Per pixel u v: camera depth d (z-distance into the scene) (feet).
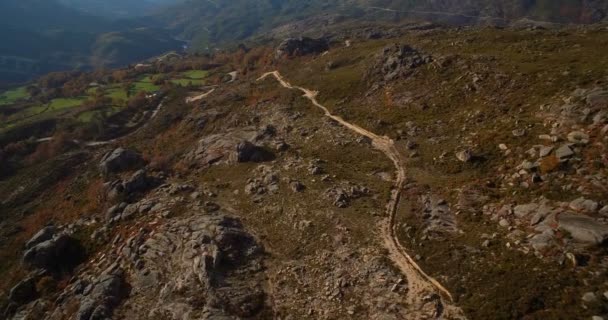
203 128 298.15
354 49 344.28
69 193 254.68
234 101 325.42
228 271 136.87
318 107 259.19
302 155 201.46
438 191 146.61
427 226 131.95
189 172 221.66
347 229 140.97
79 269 166.30
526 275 100.73
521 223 115.75
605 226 100.12
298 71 346.13
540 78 170.71
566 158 122.83
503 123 159.94
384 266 122.11
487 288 103.24
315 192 165.17
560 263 99.04
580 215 105.70
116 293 143.13
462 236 122.83
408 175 163.84
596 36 218.38
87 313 136.46
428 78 223.51
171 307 130.21
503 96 175.83
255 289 129.59
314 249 139.03
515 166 135.95
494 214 124.06
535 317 91.25
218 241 146.41
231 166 209.36
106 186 216.33
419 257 122.52
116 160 247.70
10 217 263.90
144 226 170.30
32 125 389.39
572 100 140.67
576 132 128.77
